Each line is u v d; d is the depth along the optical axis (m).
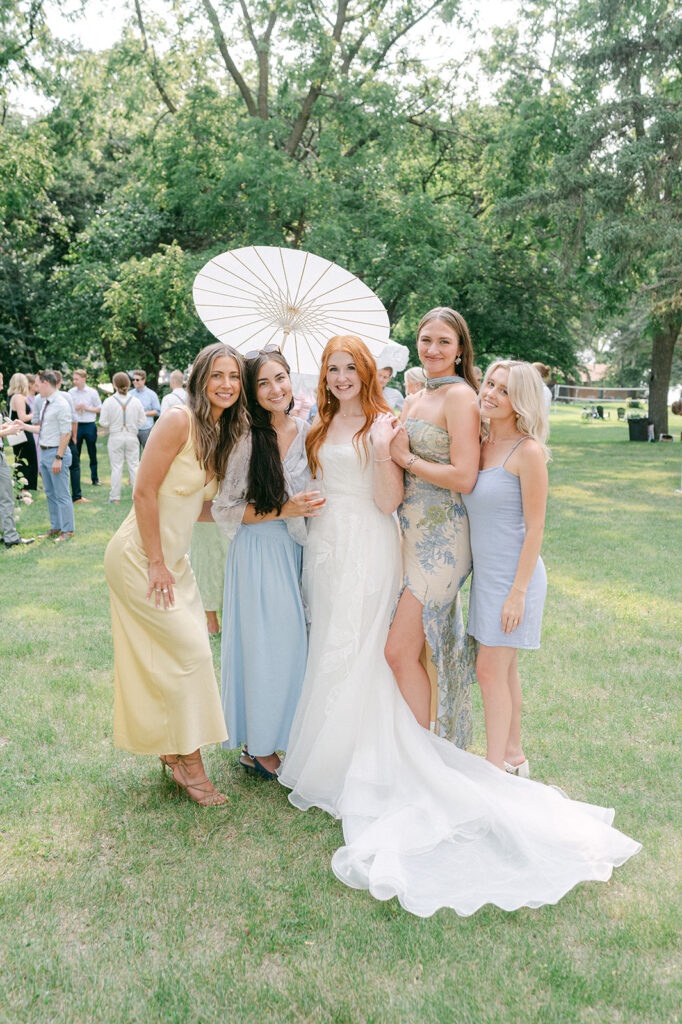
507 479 2.96
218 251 17.61
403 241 19.03
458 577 3.14
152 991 2.10
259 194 17.33
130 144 22.91
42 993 2.09
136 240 20.45
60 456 8.05
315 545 3.15
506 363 2.93
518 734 3.28
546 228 21.00
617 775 3.29
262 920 2.38
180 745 3.00
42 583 6.42
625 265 18.08
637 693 4.08
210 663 3.05
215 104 19.23
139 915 2.41
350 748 3.06
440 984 2.12
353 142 19.42
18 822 2.93
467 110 22.25
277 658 3.20
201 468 2.99
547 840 2.74
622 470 14.56
